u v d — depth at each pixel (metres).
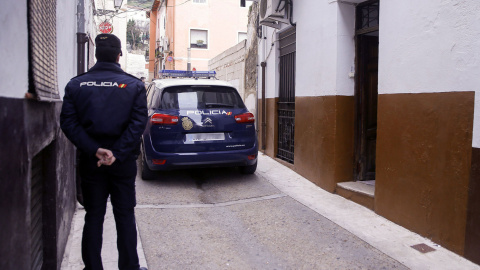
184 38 27.17
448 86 3.67
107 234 4.20
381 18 4.62
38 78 2.28
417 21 4.05
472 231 3.43
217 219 4.77
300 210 5.03
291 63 7.42
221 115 6.03
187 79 6.79
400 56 4.30
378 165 4.73
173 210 5.07
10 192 1.69
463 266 3.39
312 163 6.33
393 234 4.16
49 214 3.07
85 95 2.82
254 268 3.55
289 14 6.99
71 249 3.76
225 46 28.00
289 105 7.54
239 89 11.41
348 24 5.56
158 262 3.64
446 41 3.70
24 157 1.91
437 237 3.84
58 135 3.24
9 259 1.68
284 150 7.86
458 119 3.57
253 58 9.67
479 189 3.35
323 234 4.26
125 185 2.98
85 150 2.75
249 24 10.10
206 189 6.06
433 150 3.86
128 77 2.98
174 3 27.05
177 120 5.84
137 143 2.90
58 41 3.50
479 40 3.36
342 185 5.56
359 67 5.62
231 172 7.09
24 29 1.96
